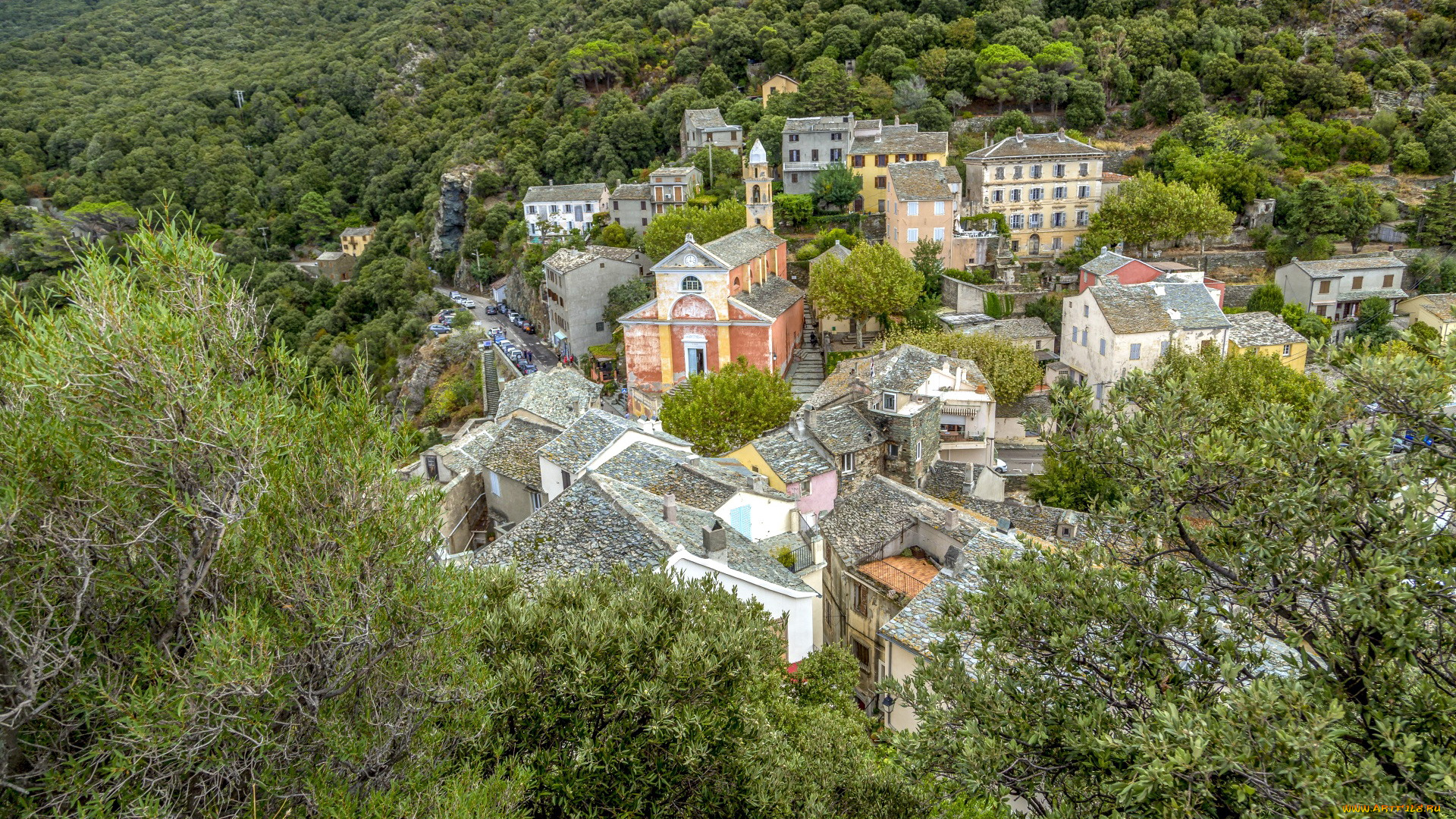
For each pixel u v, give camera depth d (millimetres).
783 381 64750
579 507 33406
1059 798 16688
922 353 62656
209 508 13586
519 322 127438
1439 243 101062
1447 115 117562
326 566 13852
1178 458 17141
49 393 12977
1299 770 12539
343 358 121188
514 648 19734
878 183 119812
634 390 85875
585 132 161750
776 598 32531
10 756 12555
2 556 12336
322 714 14336
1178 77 129125
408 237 166875
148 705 12125
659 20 186000
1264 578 15547
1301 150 119000
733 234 93875
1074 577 18391
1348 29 140000
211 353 14547
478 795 14852
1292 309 88375
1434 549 14242
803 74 150500
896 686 19875
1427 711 13453
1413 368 14945
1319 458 15469
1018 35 139750
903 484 53969
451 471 53656
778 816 19922
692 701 19375
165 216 14867
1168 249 108188
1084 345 77750
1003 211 109062
